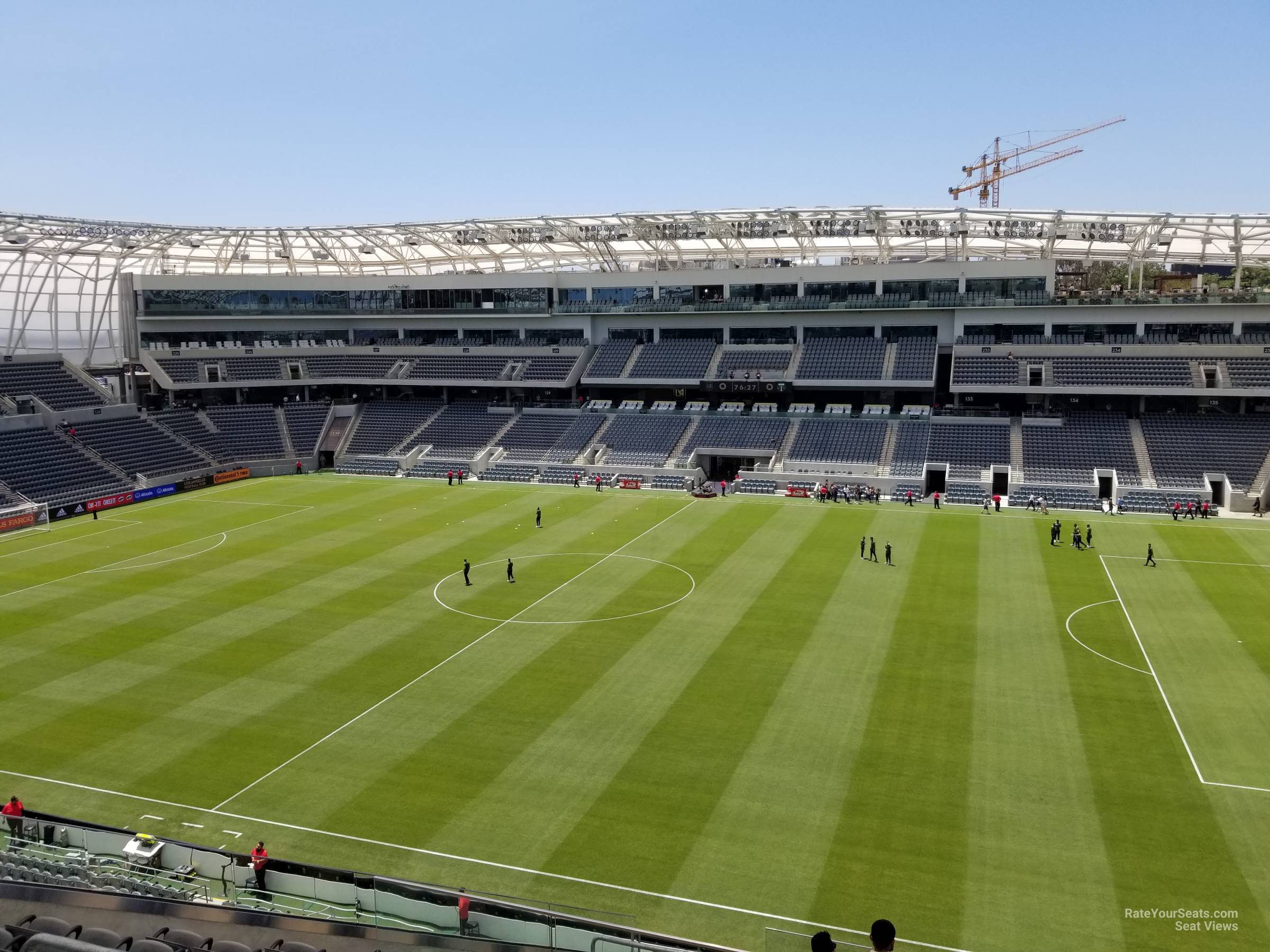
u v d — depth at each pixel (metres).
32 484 75.31
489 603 49.12
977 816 27.77
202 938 16.91
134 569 56.78
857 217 86.19
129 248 91.31
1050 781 29.77
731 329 101.75
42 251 83.69
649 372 99.19
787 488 81.19
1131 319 87.38
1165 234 82.75
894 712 35.03
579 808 28.67
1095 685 37.38
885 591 50.66
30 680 39.12
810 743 32.62
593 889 24.61
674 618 46.44
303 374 106.69
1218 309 84.62
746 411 95.69
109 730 34.38
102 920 17.92
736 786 29.77
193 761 32.03
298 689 38.00
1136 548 60.12
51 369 91.94
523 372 103.06
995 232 85.12
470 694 37.34
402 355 108.81
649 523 69.88
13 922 17.34
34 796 29.77
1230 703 35.50
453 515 73.50
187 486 85.94
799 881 24.80
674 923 23.16
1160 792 29.02
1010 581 52.44
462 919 20.89
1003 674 38.53
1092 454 79.81
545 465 91.06
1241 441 77.69
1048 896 23.95
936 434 86.25
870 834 26.95
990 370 87.69
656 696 36.81
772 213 84.31
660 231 91.50
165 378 99.94
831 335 98.25
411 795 29.61
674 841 26.75
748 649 41.81
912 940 22.38
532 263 119.06
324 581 53.72
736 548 61.25
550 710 35.69
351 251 108.50
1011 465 80.25
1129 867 25.12
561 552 60.50
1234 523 67.88
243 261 112.25
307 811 28.73
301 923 18.00
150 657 41.62
